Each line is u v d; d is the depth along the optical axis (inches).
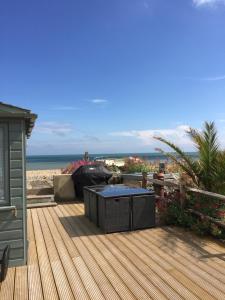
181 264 171.8
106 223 233.8
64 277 157.9
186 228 242.7
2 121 166.2
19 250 172.2
